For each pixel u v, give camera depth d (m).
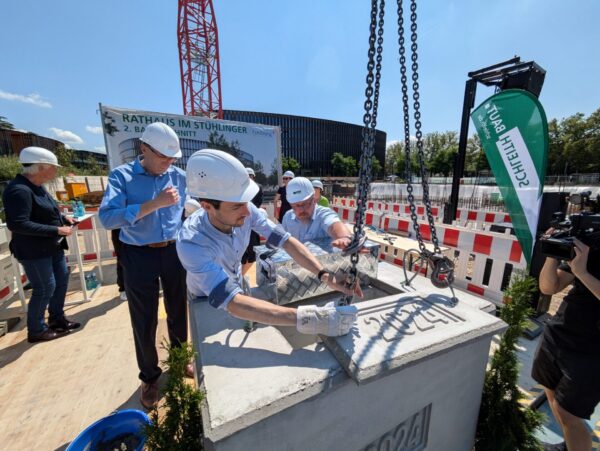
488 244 3.79
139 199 1.99
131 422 1.63
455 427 1.49
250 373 0.97
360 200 1.26
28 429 1.94
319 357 1.07
